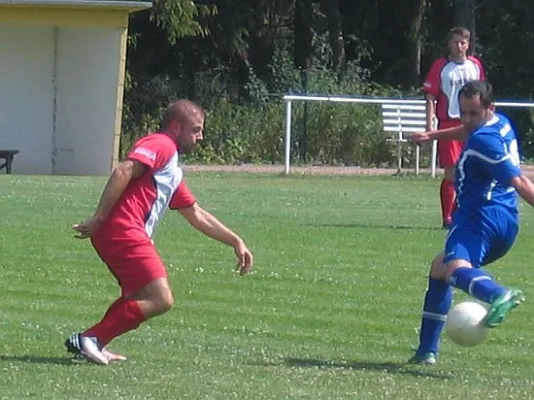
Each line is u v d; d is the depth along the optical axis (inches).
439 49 3912.4
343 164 2960.1
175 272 1203.2
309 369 802.8
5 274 1174.3
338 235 1478.8
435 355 845.8
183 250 1336.1
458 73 1546.5
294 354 868.6
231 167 2783.0
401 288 1154.0
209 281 1164.5
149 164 786.2
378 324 996.6
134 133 3191.4
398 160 2662.4
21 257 1267.2
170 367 794.8
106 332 800.9
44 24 2381.9
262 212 1692.9
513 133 804.0
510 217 801.6
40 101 2549.2
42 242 1362.0
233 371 784.3
